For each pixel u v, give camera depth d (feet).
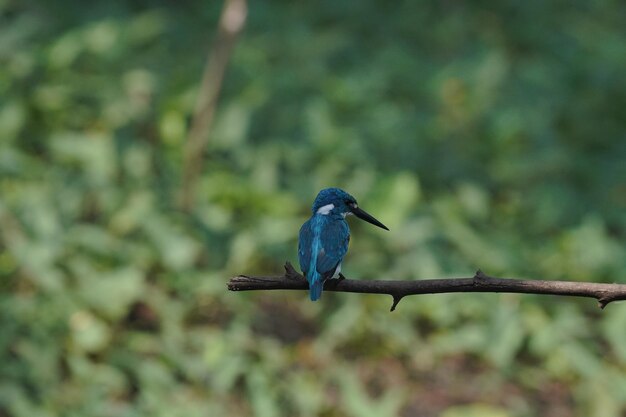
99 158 48.55
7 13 64.03
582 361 41.60
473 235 48.16
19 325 38.88
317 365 41.19
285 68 62.80
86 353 39.24
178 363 39.24
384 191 48.42
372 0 73.77
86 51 59.00
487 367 42.24
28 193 45.83
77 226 43.88
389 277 45.37
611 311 44.01
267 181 50.14
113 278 41.32
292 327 43.70
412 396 40.22
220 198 48.32
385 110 57.16
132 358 39.01
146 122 53.31
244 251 45.37
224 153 53.21
